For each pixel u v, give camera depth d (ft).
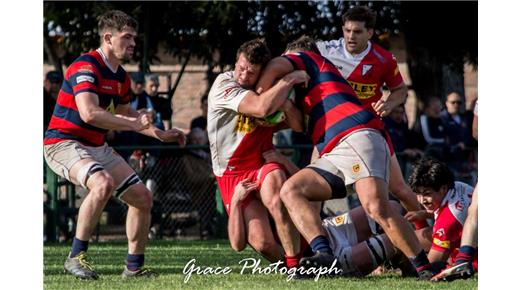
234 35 189.88
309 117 84.33
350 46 100.01
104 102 87.30
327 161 81.87
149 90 163.32
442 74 200.95
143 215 86.84
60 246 134.62
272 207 84.94
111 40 87.56
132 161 147.74
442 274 79.92
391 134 147.74
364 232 86.99
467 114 161.68
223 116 87.04
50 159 87.15
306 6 190.29
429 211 87.35
